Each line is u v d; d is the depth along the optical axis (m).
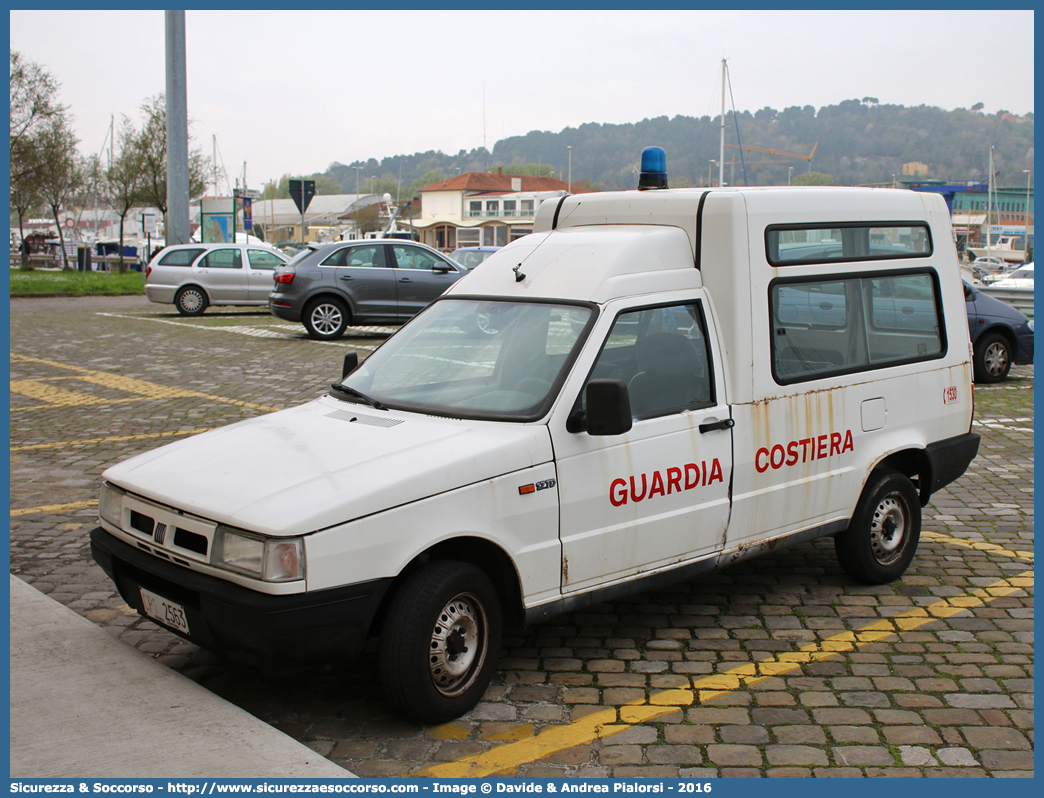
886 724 3.99
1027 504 7.57
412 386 4.71
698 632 4.99
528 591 4.14
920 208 6.00
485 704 4.16
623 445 4.41
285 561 3.53
